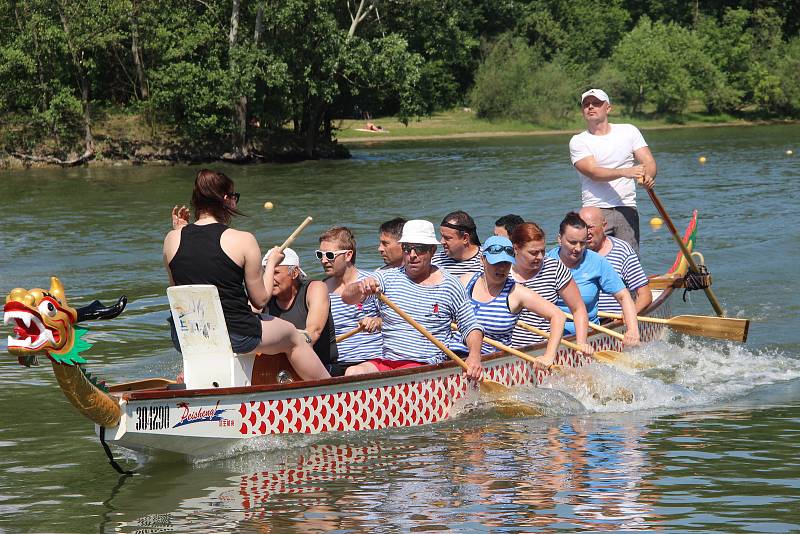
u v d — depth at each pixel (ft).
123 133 180.86
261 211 105.19
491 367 37.73
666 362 44.60
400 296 36.47
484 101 299.38
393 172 154.40
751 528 24.62
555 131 291.99
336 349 36.58
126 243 83.56
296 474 29.58
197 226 30.17
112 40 173.27
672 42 321.11
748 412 36.19
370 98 200.23
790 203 102.06
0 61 172.65
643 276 46.85
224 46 178.60
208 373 30.81
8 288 63.05
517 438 33.37
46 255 77.10
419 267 36.19
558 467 29.81
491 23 324.80
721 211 98.22
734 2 362.12
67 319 26.96
